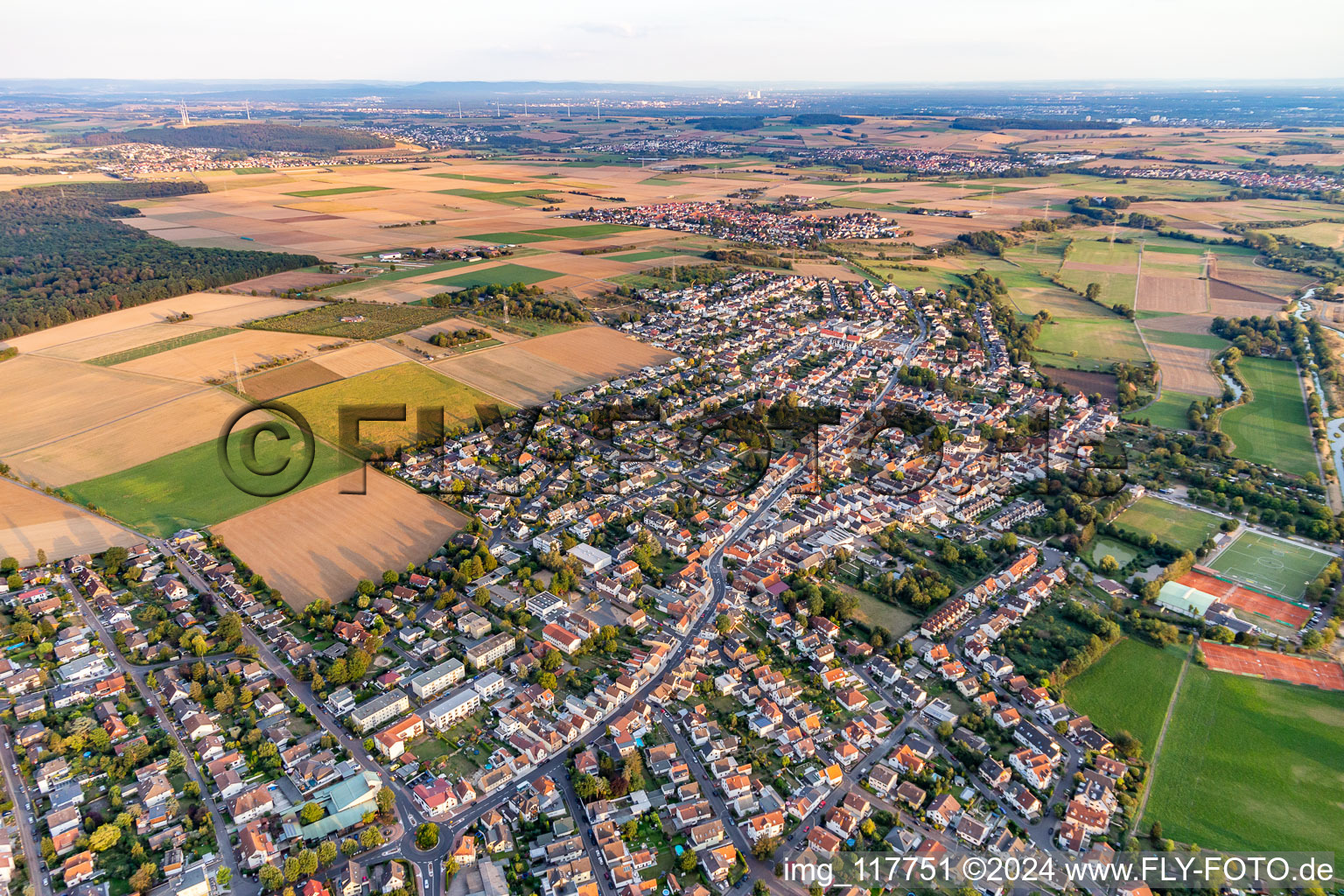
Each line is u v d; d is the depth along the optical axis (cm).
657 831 18975
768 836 18775
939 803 19462
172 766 19762
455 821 18938
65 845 17575
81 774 19550
